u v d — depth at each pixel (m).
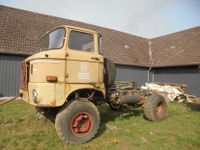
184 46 18.66
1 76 13.04
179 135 5.93
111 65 6.51
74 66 5.34
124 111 8.60
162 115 7.66
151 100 7.48
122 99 7.26
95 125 5.40
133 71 19.00
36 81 4.97
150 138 5.68
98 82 5.82
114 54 18.36
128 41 21.16
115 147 5.02
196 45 17.61
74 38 5.48
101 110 8.85
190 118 8.19
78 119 5.17
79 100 5.39
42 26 15.88
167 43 20.97
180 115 8.77
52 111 6.46
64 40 5.31
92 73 5.68
